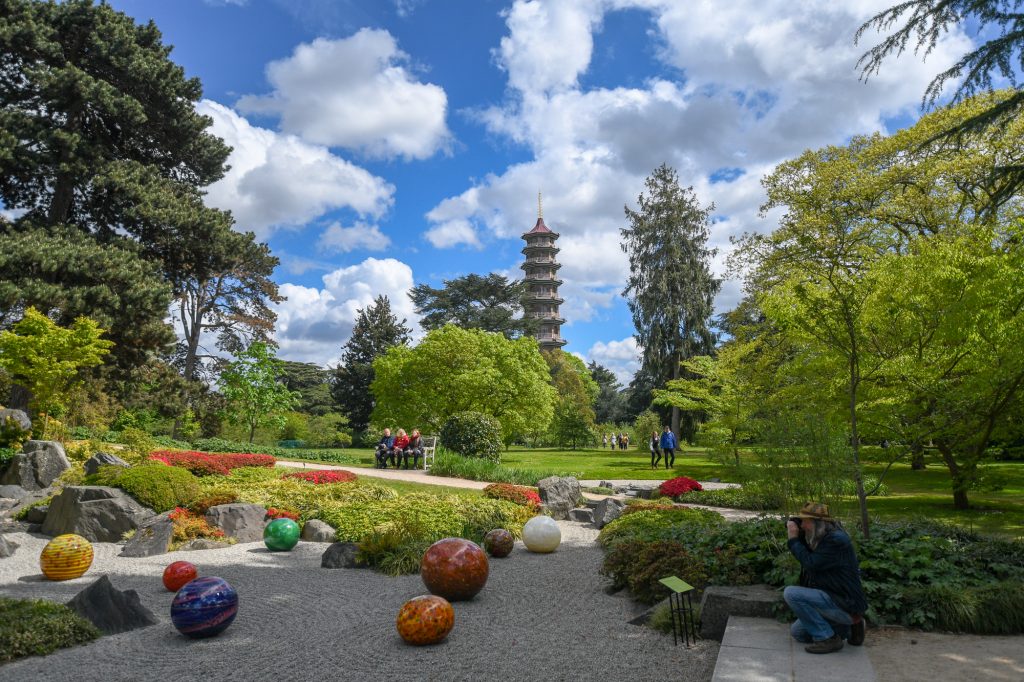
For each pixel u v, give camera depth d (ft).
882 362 39.55
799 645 18.88
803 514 19.71
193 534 40.40
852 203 88.07
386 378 146.10
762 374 82.84
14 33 93.61
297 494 51.19
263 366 128.88
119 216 108.58
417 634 21.47
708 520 40.98
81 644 22.02
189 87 113.60
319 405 246.06
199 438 128.77
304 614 25.82
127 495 42.73
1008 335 41.09
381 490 55.01
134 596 24.79
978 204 65.36
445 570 27.27
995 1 33.30
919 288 43.24
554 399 168.25
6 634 20.89
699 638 22.34
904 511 51.21
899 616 21.79
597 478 87.20
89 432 88.69
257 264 131.34
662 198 155.43
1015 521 46.21
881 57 37.91
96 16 101.19
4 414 64.34
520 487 57.72
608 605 27.12
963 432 47.65
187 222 107.86
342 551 35.40
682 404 112.78
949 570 24.04
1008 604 20.89
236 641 22.39
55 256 85.25
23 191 101.86
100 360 72.13
